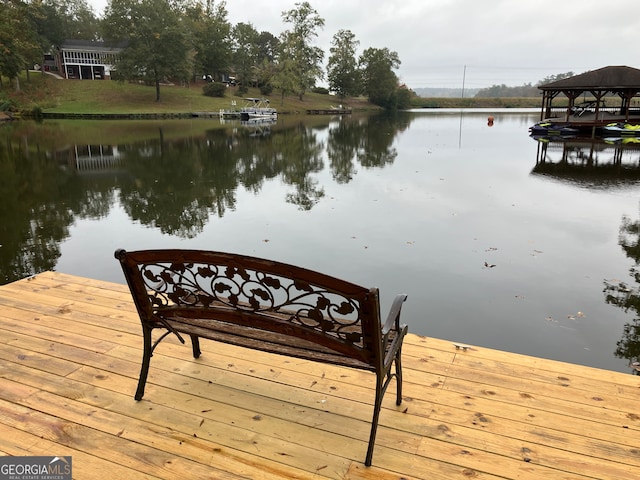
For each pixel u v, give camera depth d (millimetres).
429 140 27156
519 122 44000
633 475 1923
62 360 2848
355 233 8344
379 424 2250
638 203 10984
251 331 2275
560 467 1972
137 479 1912
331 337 1967
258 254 7191
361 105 73188
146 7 46594
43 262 6848
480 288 5859
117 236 8258
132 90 51250
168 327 2330
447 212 9969
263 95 62531
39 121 38844
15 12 45125
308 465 1986
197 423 2258
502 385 2562
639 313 5168
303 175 15188
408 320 5023
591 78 29828
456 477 1923
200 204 10898
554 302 5441
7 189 12648
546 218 9461
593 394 2467
